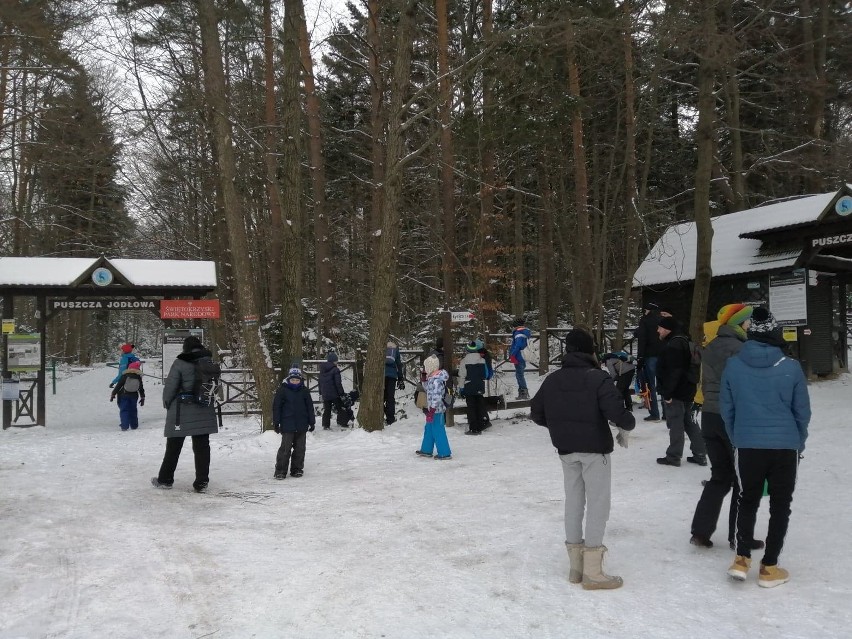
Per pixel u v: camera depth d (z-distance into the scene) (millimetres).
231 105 14797
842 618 3883
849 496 6367
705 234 12250
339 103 26062
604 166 20172
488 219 18453
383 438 11523
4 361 14625
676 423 8188
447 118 15562
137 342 58031
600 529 4559
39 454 10922
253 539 5969
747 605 4145
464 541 5691
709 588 4441
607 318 24016
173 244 29953
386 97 18969
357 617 4207
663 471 7977
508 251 19344
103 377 28578
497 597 4465
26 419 16797
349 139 25156
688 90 20734
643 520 6016
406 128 12078
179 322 22109
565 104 14289
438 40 16984
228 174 12406
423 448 9891
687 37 11633
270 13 12969
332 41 19531
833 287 14562
